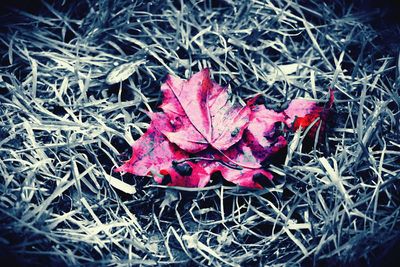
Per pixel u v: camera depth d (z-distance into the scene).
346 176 0.44
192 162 0.43
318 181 0.44
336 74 0.46
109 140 0.45
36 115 0.45
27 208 0.42
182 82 0.44
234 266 0.42
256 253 0.43
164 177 0.43
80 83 0.46
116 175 0.45
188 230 0.44
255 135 0.43
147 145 0.43
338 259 0.41
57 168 0.44
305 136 0.45
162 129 0.43
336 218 0.42
